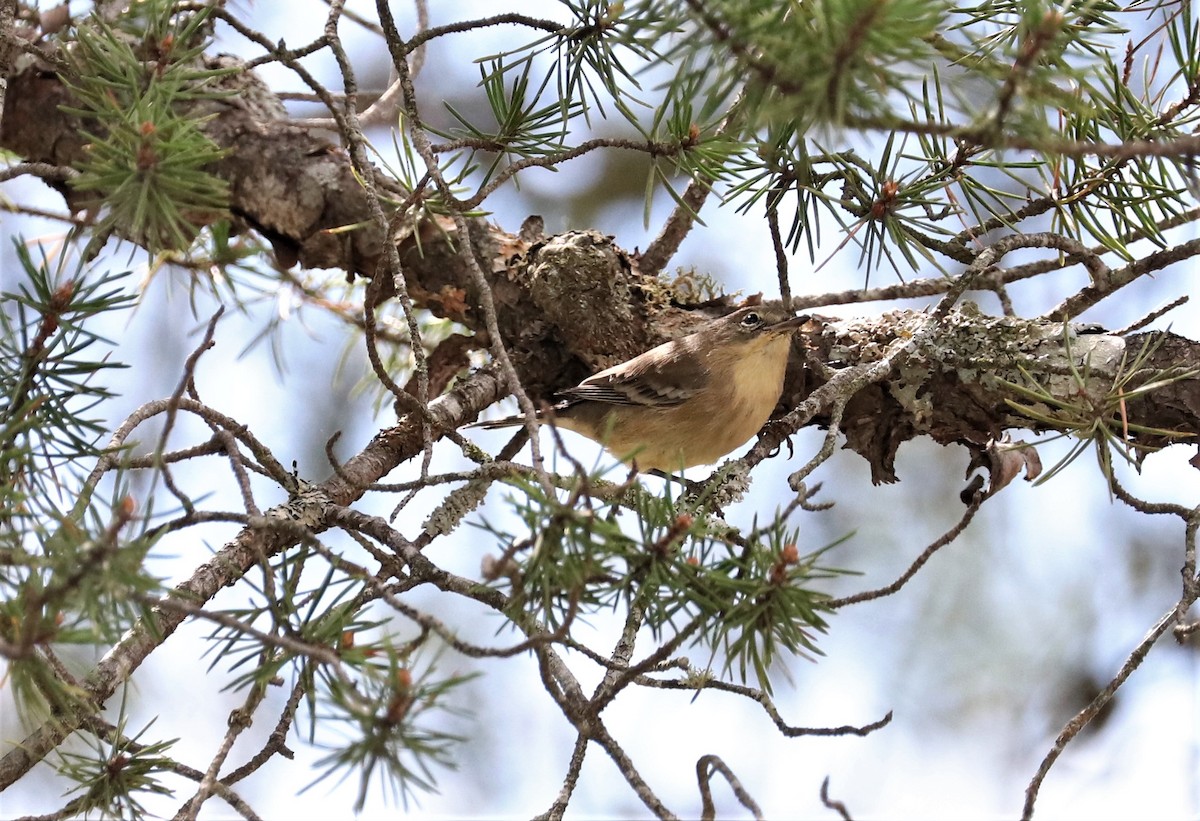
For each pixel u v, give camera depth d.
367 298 7.41
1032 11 5.36
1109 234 8.59
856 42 4.95
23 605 5.59
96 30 8.40
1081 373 8.95
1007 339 9.38
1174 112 8.14
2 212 10.79
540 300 10.59
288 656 5.91
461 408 9.84
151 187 6.62
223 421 7.61
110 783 6.63
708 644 6.18
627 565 6.00
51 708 6.42
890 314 10.50
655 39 5.88
